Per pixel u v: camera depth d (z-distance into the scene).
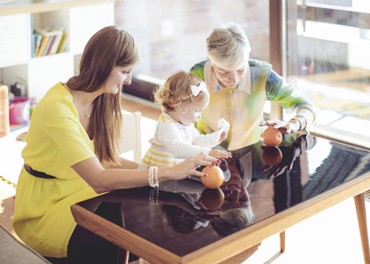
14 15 5.05
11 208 3.92
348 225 3.71
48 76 5.37
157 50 5.72
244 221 2.30
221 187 2.58
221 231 2.24
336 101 4.59
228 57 2.98
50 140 2.70
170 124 2.88
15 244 2.36
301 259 3.37
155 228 2.26
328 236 3.60
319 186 2.58
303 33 4.59
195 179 2.65
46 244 2.73
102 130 2.85
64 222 2.70
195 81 2.88
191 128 3.00
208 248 2.13
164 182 2.62
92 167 2.58
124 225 2.28
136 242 2.19
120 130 2.92
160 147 2.92
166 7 5.57
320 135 4.67
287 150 2.94
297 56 4.66
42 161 2.73
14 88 5.35
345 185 2.59
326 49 4.54
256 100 3.28
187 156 2.83
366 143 4.50
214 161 2.60
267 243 3.51
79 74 2.70
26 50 5.19
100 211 2.39
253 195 2.51
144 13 5.72
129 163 3.00
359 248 3.47
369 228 3.61
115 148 2.92
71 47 5.44
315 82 4.65
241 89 3.25
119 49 2.62
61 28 5.39
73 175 2.77
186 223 2.29
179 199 2.48
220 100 3.28
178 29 5.54
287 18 4.60
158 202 2.46
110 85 2.68
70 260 2.75
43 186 2.77
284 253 3.42
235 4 5.16
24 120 5.21
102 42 2.63
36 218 2.78
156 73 5.77
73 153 2.58
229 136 3.32
